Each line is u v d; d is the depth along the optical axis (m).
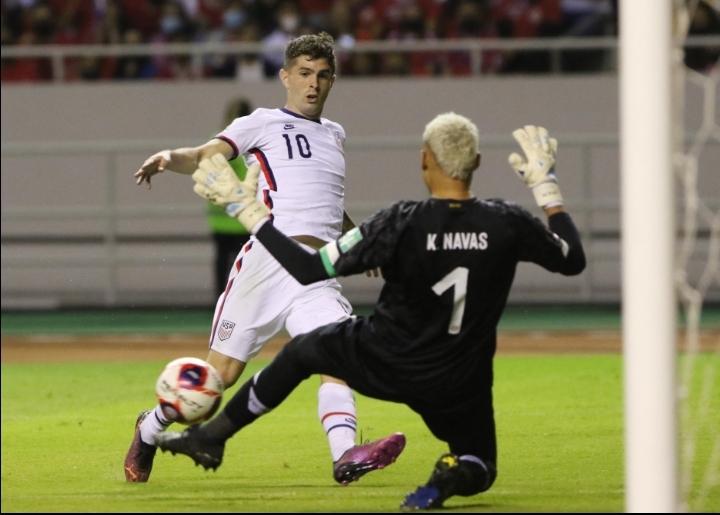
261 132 19.14
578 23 58.31
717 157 51.06
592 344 42.00
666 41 12.34
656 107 12.32
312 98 19.36
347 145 50.34
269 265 18.27
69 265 52.06
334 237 19.17
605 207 51.06
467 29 57.31
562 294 52.12
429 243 13.75
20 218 51.16
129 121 52.94
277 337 45.66
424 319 13.93
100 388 31.78
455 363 14.02
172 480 18.30
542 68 55.66
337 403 17.25
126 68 55.22
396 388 14.12
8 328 48.03
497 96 53.47
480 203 14.11
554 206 14.79
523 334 45.41
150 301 52.25
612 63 55.31
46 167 52.16
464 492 14.57
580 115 53.47
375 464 15.84
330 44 19.58
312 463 20.09
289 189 18.89
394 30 58.19
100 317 50.81
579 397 28.39
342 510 14.61
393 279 13.95
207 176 14.09
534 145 14.98
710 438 21.50
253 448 21.80
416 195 52.44
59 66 53.69
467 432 14.59
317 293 18.39
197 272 52.34
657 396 12.31
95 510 14.66
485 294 13.95
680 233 49.12
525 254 14.12
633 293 12.43
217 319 18.69
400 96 53.47
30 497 16.16
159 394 15.05
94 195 52.28
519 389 30.02
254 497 16.05
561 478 17.97
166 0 58.09
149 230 52.06
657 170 12.34
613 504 15.11
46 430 24.20
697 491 16.44
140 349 41.94
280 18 57.41
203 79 54.19
